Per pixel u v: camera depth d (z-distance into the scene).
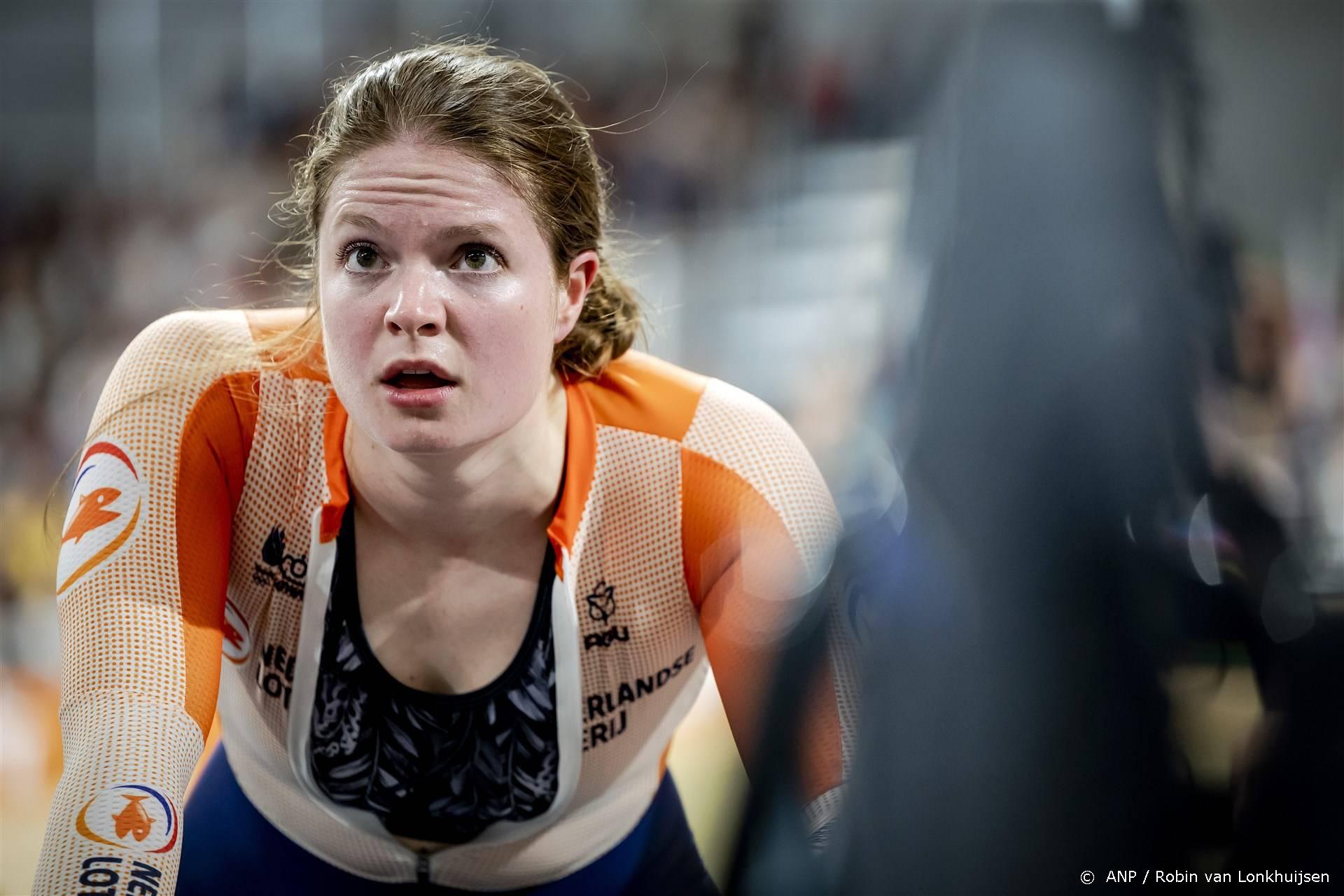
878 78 23.30
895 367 2.42
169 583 4.39
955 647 2.04
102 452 4.54
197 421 4.60
